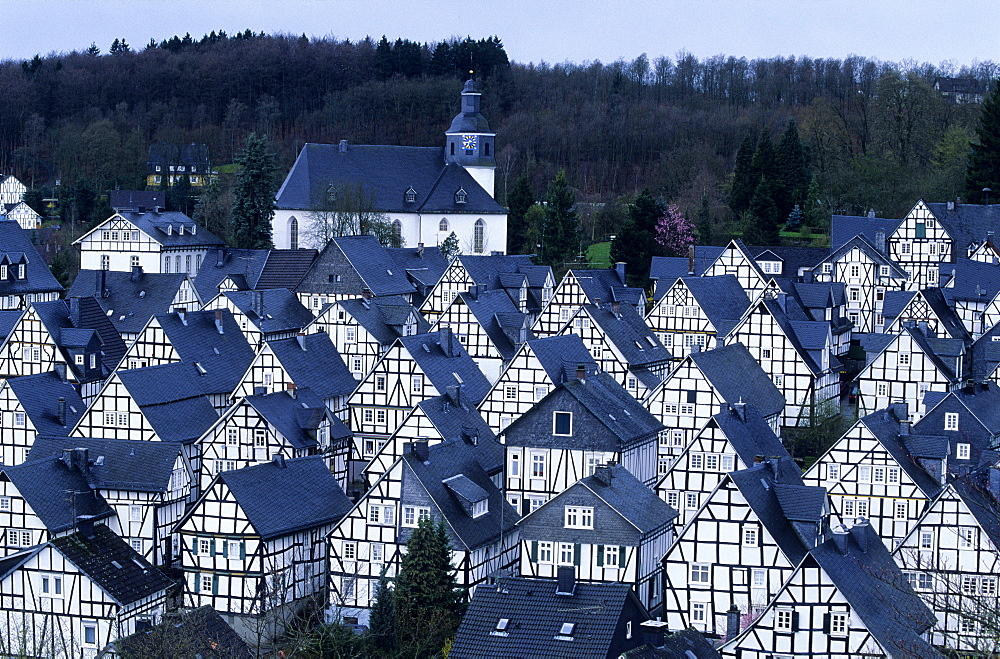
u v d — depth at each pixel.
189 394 197.50
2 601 150.50
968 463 161.75
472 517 155.25
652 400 195.00
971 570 145.38
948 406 176.12
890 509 162.88
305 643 133.88
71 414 199.50
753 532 145.00
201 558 156.12
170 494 170.88
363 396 198.62
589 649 122.50
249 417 179.88
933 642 135.50
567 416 167.88
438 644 137.12
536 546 151.00
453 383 198.75
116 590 148.38
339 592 155.75
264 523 155.25
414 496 153.25
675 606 147.75
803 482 165.00
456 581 149.25
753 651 132.50
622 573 148.75
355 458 196.62
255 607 154.38
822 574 131.12
